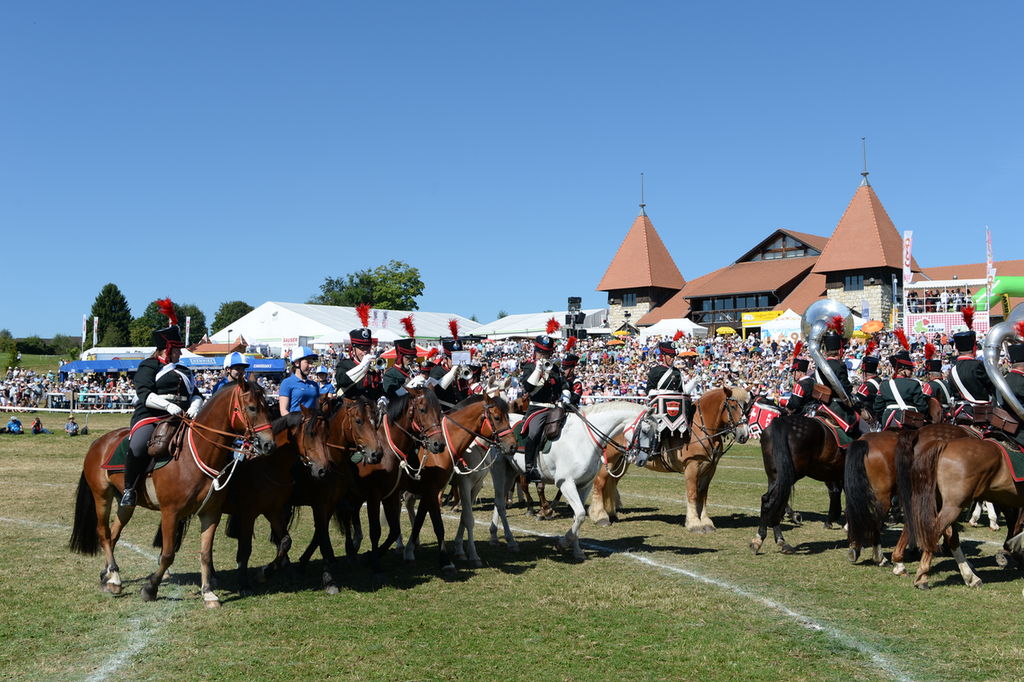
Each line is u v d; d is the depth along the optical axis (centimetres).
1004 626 770
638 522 1377
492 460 1076
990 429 934
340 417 898
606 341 4800
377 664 670
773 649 710
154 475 831
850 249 5834
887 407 1151
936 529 895
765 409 1555
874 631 759
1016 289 3341
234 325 6272
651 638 739
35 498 1597
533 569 1018
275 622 780
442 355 1345
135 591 898
